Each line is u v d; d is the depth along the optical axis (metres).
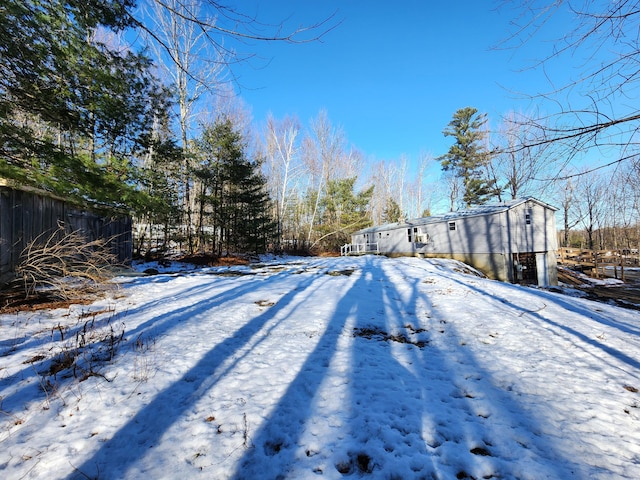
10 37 4.36
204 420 2.27
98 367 3.04
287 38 2.99
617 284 17.53
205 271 11.23
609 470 1.78
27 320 4.32
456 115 23.48
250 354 3.49
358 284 7.87
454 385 2.85
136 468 1.79
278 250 25.00
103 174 5.77
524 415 2.36
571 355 3.50
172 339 3.84
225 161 16.33
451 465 1.85
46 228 6.70
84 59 5.34
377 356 3.51
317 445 2.02
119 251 9.85
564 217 25.47
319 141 32.19
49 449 1.92
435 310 5.45
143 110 7.24
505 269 16.25
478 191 24.81
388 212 38.25
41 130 6.59
